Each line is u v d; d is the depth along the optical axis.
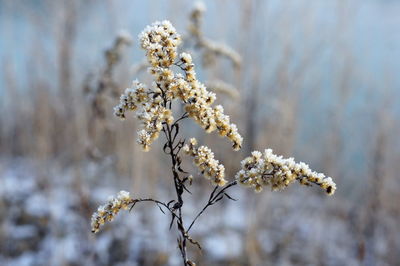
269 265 6.04
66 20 6.03
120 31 4.66
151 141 1.63
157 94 1.67
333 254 6.56
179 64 1.67
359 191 7.40
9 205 7.11
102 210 1.71
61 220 6.41
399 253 6.71
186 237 1.70
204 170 1.73
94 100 4.68
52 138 7.65
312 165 7.19
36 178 7.72
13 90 7.46
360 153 7.27
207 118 1.66
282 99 6.17
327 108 6.91
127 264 5.75
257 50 6.02
